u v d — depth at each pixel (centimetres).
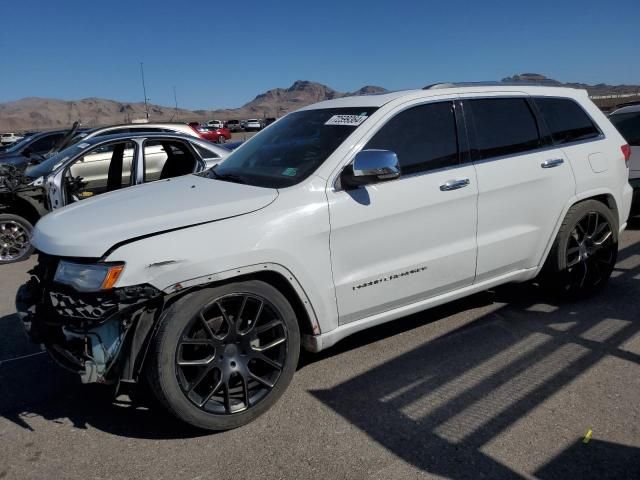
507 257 420
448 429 304
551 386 343
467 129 402
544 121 448
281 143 397
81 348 296
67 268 293
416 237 369
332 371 377
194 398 298
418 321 455
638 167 715
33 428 325
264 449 293
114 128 995
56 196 719
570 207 454
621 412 312
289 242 319
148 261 283
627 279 538
